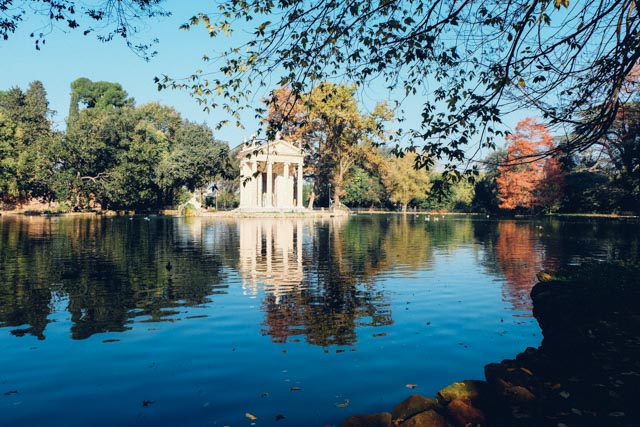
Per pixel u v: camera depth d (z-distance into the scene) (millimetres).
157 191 89750
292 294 13953
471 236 36875
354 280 16469
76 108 123375
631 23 7148
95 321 10766
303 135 78000
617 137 28359
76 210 83562
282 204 86625
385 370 7641
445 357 8297
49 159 78812
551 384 6699
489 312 11680
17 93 97125
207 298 13344
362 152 81250
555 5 6391
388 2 6930
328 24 7465
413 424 5355
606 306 10586
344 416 5996
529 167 71250
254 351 8594
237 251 25531
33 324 10531
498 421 5625
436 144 7941
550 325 10016
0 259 21906
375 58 7941
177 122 116562
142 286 15180
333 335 9641
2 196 78062
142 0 8211
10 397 6594
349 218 74625
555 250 26453
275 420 5883
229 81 7902
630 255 23844
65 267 19312
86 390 6828
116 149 84062
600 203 67062
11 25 8586
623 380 6578
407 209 124188
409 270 18875
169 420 5879
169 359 8164
